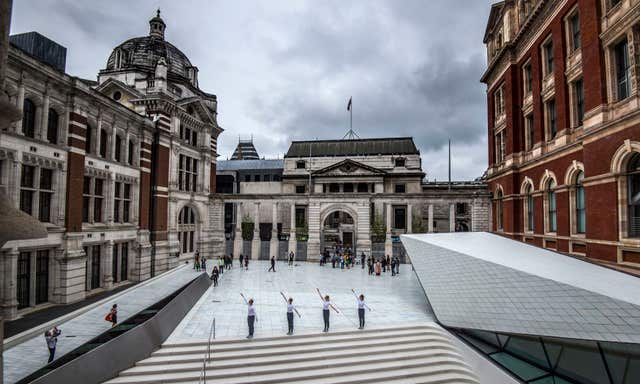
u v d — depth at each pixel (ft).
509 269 48.62
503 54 96.37
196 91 149.28
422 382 45.60
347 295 79.51
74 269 78.59
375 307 69.31
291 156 211.41
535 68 81.41
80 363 36.52
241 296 76.84
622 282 42.06
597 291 38.34
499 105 105.81
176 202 125.70
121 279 99.14
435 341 54.75
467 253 57.31
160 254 115.44
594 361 38.99
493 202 110.11
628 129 50.75
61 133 77.77
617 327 36.14
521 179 89.97
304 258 142.00
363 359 48.65
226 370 44.68
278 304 70.44
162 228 117.70
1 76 11.73
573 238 65.57
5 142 64.95
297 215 199.52
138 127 105.29
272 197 145.48
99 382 38.40
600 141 56.59
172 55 148.56
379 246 144.87
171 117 125.18
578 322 39.60
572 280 42.39
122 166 97.76
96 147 88.22
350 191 195.83
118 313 67.72
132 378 41.24
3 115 11.84
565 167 68.80
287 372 45.47
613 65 55.52
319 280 98.17
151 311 55.57
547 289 43.24
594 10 57.98
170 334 51.60
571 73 67.67
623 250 52.08
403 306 70.33
